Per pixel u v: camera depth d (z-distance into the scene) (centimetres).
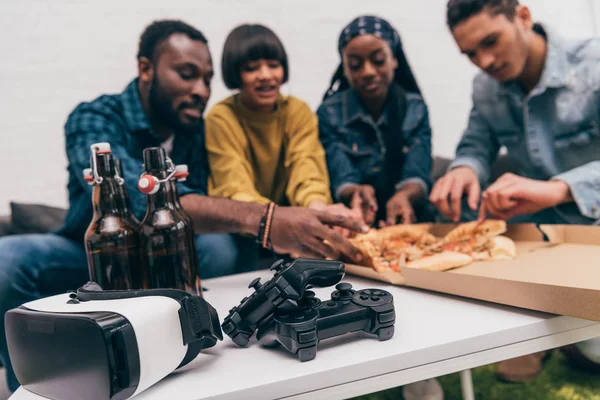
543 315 63
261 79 125
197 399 45
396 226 119
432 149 146
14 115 109
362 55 134
